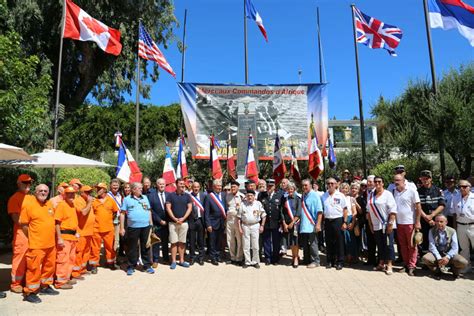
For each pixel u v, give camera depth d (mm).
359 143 31891
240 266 9180
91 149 28031
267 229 9430
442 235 7766
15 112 9305
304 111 17328
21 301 6078
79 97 22797
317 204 9164
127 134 28922
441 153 12547
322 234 11438
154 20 21938
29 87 10172
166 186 11219
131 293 6656
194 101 17172
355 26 14430
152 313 5559
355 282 7457
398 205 8258
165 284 7324
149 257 8492
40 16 18375
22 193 6688
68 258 7082
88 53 20953
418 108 15789
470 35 11781
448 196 8773
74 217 7246
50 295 6480
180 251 9180
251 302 6102
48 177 15273
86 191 7883
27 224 6172
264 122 17266
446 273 8125
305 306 5879
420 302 6043
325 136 17141
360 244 9805
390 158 23156
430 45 12344
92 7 19375
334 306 5871
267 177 22969
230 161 13531
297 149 17156
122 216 8547
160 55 15109
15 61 9430
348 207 9438
